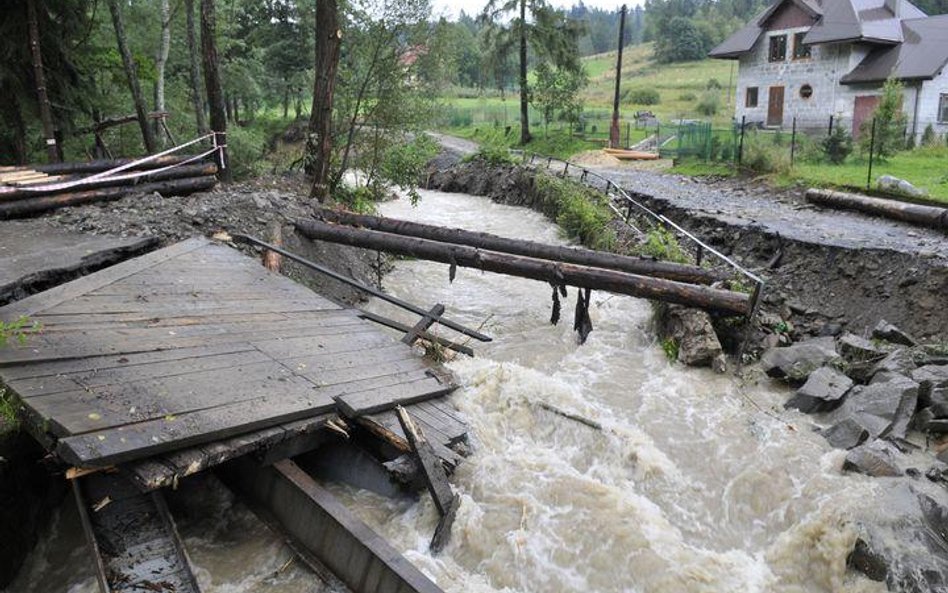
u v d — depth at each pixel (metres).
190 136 25.48
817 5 33.28
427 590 4.99
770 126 35.25
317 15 17.12
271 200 13.94
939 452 7.38
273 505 6.30
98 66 21.02
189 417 5.88
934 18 32.03
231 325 8.26
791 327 10.55
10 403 5.87
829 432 7.91
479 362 9.34
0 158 19.17
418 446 6.49
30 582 5.77
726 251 14.50
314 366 7.61
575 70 37.97
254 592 5.55
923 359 8.71
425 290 13.86
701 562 6.13
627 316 12.09
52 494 6.40
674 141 34.12
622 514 6.54
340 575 5.61
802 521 6.53
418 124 20.00
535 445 7.78
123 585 5.25
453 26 19.77
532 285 14.22
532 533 6.30
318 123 17.66
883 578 5.84
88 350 6.83
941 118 30.25
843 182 17.86
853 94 31.75
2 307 7.69
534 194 23.94
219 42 31.11
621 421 8.31
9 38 15.79
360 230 12.72
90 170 14.45
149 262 9.84
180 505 6.41
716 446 7.87
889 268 10.79
